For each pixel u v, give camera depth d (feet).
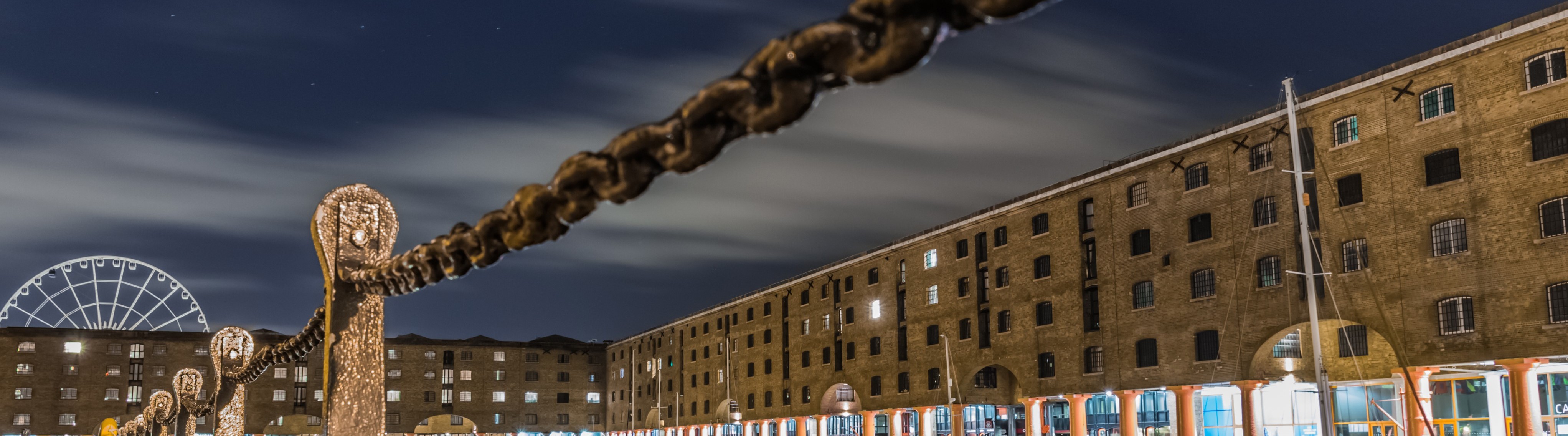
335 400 16.65
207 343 399.24
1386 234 142.31
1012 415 231.91
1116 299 182.80
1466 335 131.85
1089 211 193.26
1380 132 144.56
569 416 449.06
